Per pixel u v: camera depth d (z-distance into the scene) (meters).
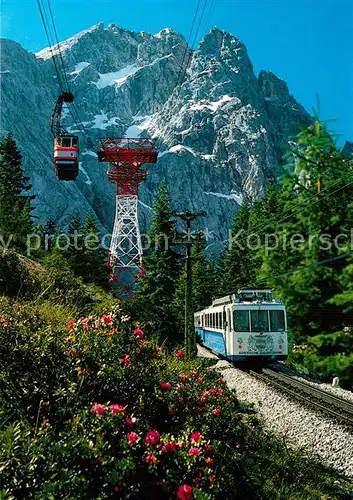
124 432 5.45
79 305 14.90
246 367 24.03
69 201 172.25
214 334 28.48
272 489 7.18
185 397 7.69
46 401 5.82
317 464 9.62
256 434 9.59
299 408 13.88
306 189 21.59
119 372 6.76
